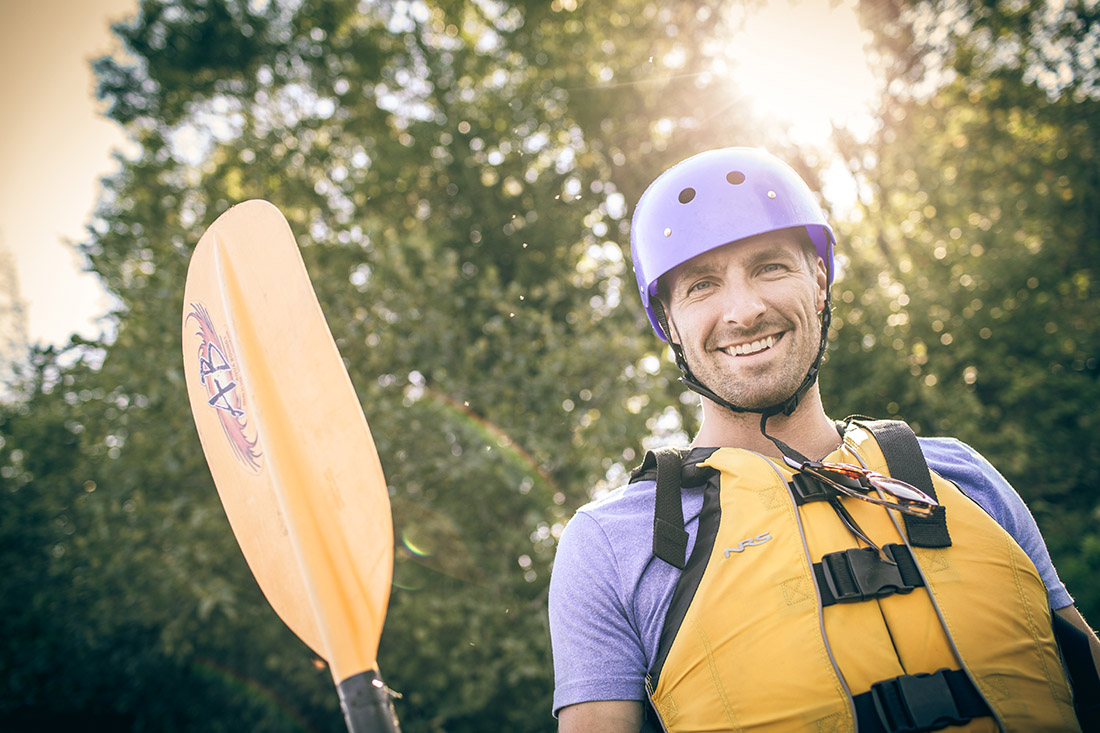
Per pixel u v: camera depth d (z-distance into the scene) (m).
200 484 5.62
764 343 1.23
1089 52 8.64
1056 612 1.15
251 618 5.71
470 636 5.16
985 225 8.20
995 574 1.05
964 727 0.97
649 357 6.25
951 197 8.41
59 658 6.85
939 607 1.02
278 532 1.27
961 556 1.06
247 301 1.37
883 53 9.11
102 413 6.02
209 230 1.44
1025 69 8.90
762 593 1.06
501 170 8.15
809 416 1.28
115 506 5.57
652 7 8.59
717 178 1.31
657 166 8.34
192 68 8.73
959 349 7.68
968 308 7.88
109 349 6.43
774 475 1.15
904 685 0.97
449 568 5.36
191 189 8.41
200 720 6.71
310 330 1.28
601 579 1.18
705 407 1.35
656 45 8.55
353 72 8.83
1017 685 0.99
